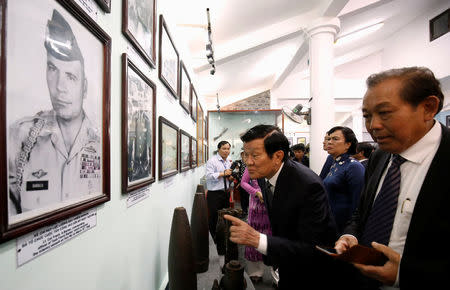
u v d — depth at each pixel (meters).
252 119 5.22
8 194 0.40
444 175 0.58
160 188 1.42
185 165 2.37
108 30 0.79
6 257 0.41
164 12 1.54
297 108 3.15
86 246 0.66
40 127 0.48
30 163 0.45
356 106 8.05
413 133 0.63
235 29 2.84
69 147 0.57
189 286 1.00
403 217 0.67
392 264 0.61
